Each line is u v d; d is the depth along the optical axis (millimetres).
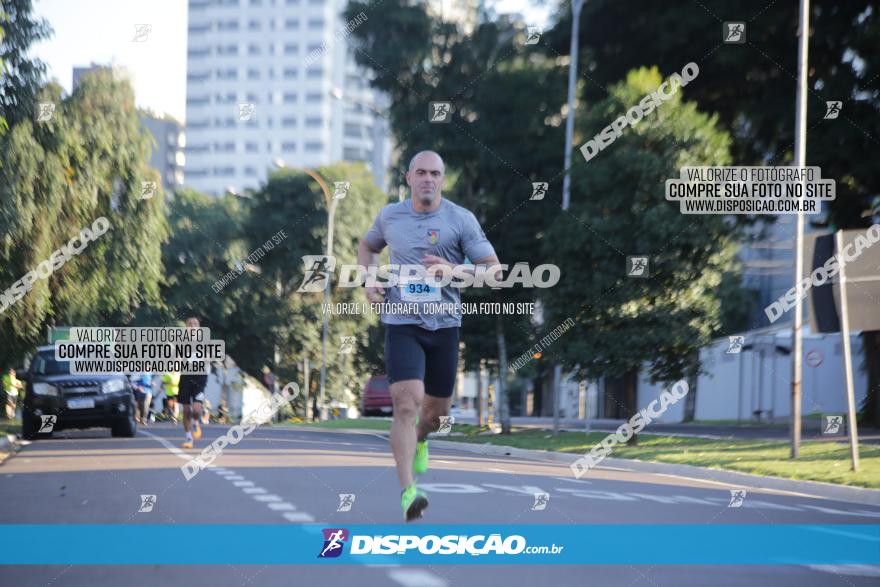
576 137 33438
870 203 32156
